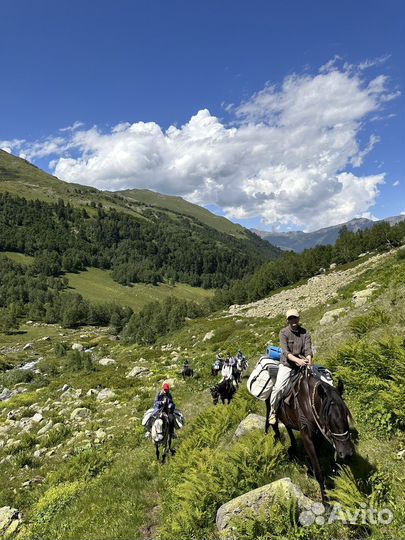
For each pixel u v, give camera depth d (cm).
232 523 666
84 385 3189
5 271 18200
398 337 1059
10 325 11362
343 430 573
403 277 2227
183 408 2034
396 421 779
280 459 797
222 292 10575
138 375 3516
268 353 867
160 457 1282
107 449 1655
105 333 11631
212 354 3816
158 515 909
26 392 3816
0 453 1892
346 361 1221
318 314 3428
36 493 1346
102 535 869
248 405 1274
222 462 843
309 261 9875
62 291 17888
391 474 654
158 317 7356
